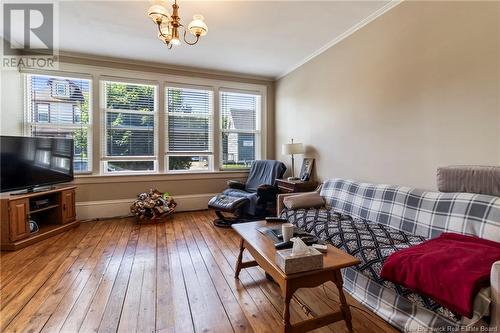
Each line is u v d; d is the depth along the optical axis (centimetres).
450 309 119
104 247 278
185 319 160
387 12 254
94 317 161
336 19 275
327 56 343
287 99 449
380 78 265
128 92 410
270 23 282
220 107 467
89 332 148
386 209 227
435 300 124
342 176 321
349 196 270
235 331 150
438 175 200
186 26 285
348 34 304
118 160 407
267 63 410
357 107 295
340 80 321
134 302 177
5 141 279
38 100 366
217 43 335
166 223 371
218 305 175
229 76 466
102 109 395
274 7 251
